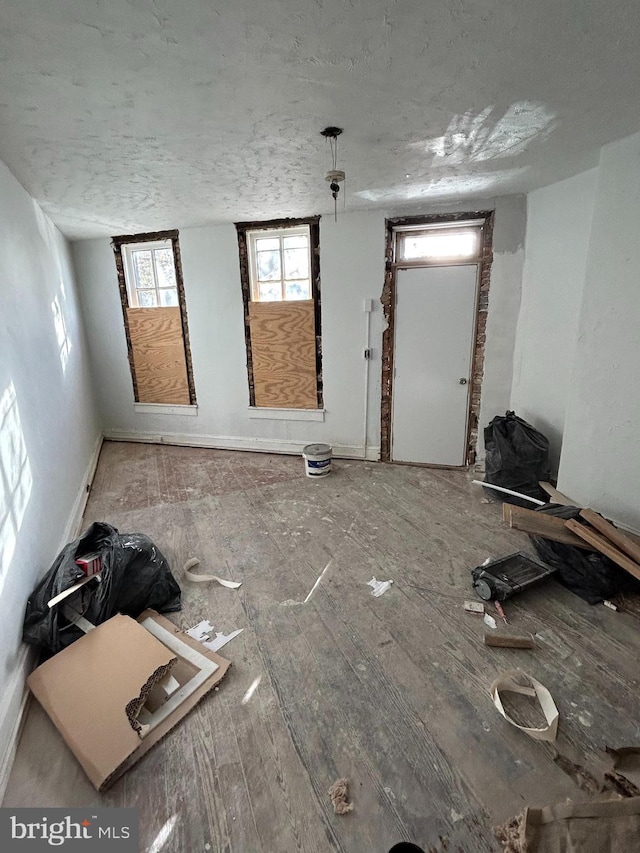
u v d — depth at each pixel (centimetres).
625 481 243
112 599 188
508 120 194
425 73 154
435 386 383
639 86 166
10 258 222
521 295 344
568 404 271
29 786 129
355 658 175
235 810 122
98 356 475
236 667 172
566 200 289
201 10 119
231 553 256
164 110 177
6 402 182
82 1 113
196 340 444
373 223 362
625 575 208
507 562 223
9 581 161
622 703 152
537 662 171
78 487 320
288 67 149
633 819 108
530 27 130
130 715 143
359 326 390
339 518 298
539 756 134
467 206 340
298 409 430
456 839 114
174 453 455
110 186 277
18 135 195
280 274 409
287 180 276
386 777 129
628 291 228
